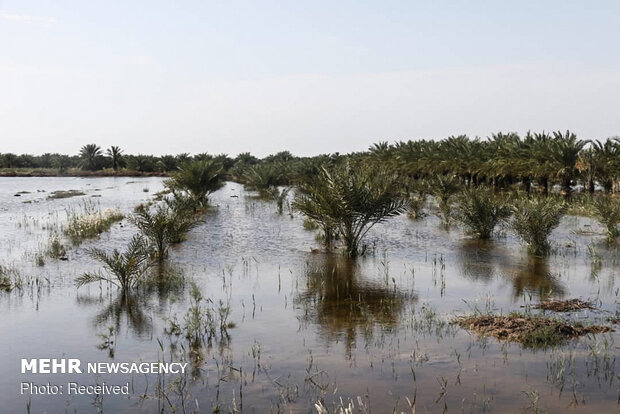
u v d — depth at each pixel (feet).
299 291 38.47
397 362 25.08
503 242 61.21
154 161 322.55
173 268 46.11
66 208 104.53
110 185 201.77
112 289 38.65
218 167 113.70
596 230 70.03
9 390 22.49
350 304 35.04
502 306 34.37
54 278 42.01
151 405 21.07
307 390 22.20
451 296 37.04
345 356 25.85
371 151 204.95
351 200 50.49
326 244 57.31
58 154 344.08
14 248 57.11
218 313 32.83
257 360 25.36
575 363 24.73
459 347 26.91
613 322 30.66
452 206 96.43
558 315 32.19
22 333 29.25
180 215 65.72
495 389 22.15
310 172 146.10
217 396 21.74
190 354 26.17
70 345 27.48
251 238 64.59
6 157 325.62
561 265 47.60
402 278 42.65
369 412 20.27
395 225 77.25
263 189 147.43
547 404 20.81
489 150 140.46
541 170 118.32
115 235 65.82
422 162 158.40
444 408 20.56
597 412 20.21
